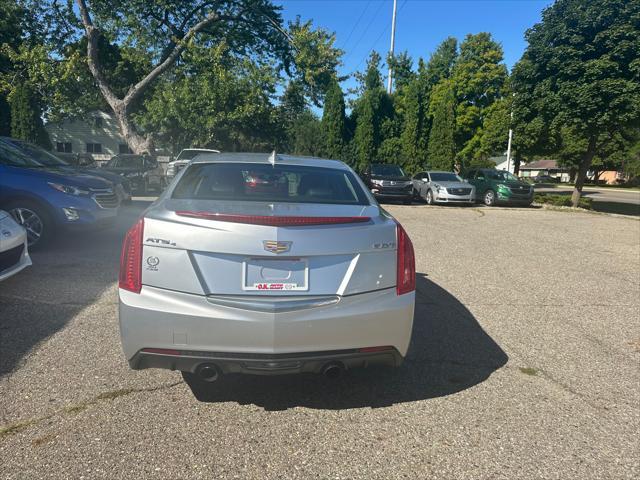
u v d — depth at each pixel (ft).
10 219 16.35
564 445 8.95
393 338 9.30
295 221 8.80
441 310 16.89
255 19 91.81
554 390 11.13
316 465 8.14
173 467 7.93
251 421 9.44
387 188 62.08
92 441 8.54
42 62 77.46
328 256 8.94
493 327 15.31
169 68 86.43
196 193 10.72
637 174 198.90
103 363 11.57
